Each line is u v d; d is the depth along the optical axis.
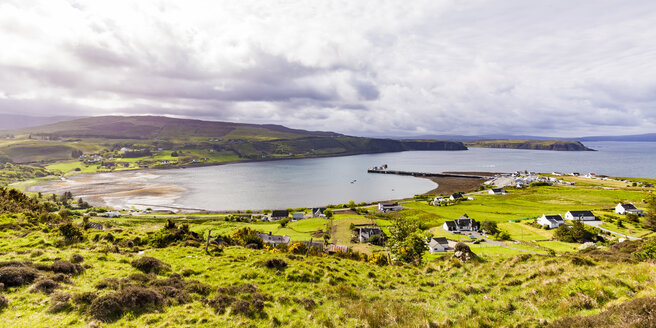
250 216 132.38
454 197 171.25
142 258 24.44
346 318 17.55
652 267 18.97
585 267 22.30
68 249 27.80
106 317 14.80
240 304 17.55
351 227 106.06
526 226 100.69
